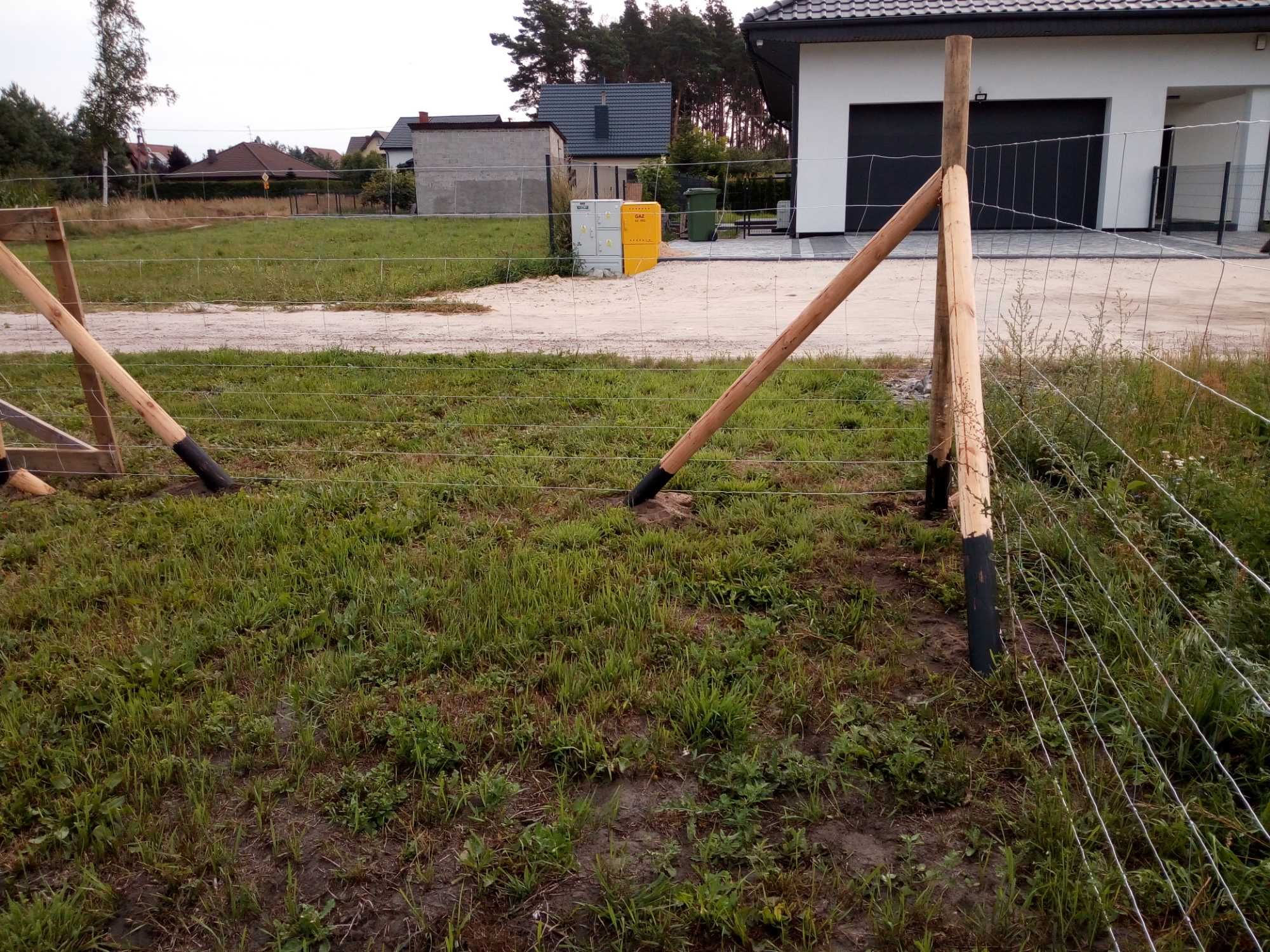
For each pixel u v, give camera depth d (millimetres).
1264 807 2342
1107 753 2496
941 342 4141
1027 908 2168
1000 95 17766
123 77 37938
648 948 2119
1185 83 17594
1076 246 16125
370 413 6559
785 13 17750
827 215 18609
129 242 21375
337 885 2330
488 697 3033
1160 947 2010
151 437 6164
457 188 30359
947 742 2684
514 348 9180
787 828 2438
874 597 3602
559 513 4598
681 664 3150
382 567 3930
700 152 31281
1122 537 3580
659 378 7332
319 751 2768
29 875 2402
